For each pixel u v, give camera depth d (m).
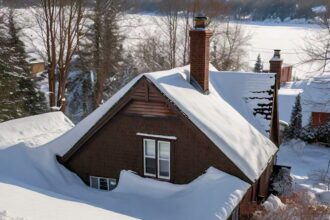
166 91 14.20
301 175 25.39
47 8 28.89
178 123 14.35
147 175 15.16
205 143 13.92
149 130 14.83
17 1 29.16
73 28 30.05
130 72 40.34
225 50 47.06
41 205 8.86
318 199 19.73
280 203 15.54
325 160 28.75
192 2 42.38
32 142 16.89
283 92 46.81
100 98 34.12
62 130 19.39
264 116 18.70
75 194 14.21
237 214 14.37
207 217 11.80
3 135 16.92
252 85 19.61
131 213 12.68
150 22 47.00
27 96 33.69
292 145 31.56
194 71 16.94
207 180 13.65
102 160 15.73
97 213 9.58
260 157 15.03
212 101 16.73
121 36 35.00
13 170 14.60
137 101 14.80
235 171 13.57
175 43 42.34
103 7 32.53
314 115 33.34
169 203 13.37
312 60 24.50
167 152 14.78
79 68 34.47
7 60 30.14
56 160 15.88
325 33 25.59
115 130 15.34
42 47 42.97
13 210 7.66
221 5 45.06
